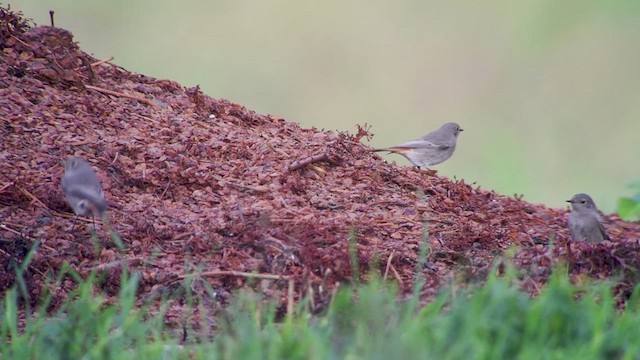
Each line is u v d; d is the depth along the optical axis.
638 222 17.44
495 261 12.34
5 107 14.76
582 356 9.22
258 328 10.22
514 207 15.61
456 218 14.38
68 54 15.91
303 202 14.05
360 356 9.27
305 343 9.30
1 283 11.77
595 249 12.12
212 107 16.16
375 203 14.35
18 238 12.38
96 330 10.05
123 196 13.73
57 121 14.77
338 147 15.56
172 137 15.01
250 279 11.89
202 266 12.12
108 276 11.92
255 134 15.66
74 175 12.45
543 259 12.17
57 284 11.70
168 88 16.47
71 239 12.62
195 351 10.06
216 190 14.09
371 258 12.41
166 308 11.48
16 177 13.50
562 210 16.19
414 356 9.05
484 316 9.48
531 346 9.25
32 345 10.07
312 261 12.07
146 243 12.66
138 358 9.62
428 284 11.91
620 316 10.70
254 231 12.73
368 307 10.06
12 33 15.91
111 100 15.64
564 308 9.59
